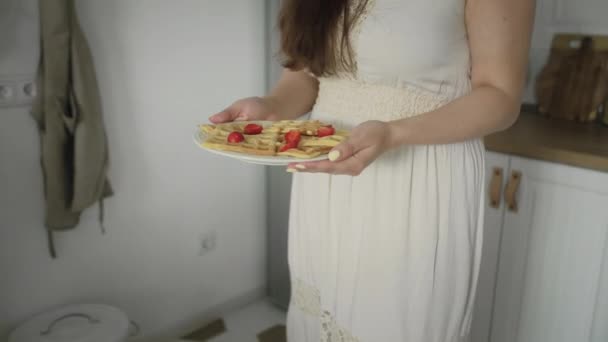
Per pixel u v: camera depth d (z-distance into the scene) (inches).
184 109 68.5
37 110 54.1
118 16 59.3
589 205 51.8
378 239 36.5
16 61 51.6
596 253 52.1
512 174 56.8
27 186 56.1
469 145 35.8
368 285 37.6
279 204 81.0
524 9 31.3
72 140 55.5
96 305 60.1
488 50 31.7
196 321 78.3
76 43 53.2
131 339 70.2
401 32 32.5
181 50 66.3
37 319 56.8
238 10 71.9
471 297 39.8
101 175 57.9
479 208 37.8
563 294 55.5
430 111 32.0
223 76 72.1
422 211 35.2
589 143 55.2
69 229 58.0
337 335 40.7
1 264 55.9
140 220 67.3
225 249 79.7
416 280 36.4
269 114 40.9
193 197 72.9
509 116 32.0
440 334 37.8
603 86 63.6
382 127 30.1
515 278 59.1
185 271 74.7
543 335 58.0
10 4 50.2
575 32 66.8
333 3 33.9
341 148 28.2
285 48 36.8
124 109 62.1
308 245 41.3
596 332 53.7
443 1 31.9
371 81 35.1
